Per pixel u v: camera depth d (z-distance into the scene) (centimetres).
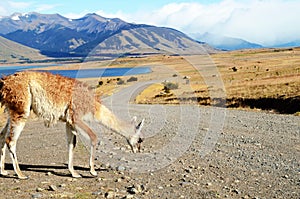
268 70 6706
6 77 866
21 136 1619
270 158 1102
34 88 860
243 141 1392
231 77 5944
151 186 816
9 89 849
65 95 880
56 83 877
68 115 886
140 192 764
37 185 810
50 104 872
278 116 2283
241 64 8288
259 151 1205
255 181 858
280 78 5125
